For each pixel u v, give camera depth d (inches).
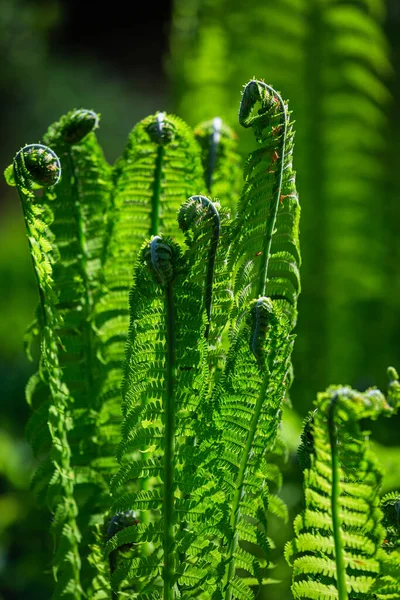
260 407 64.4
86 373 73.3
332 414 61.4
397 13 283.3
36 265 67.1
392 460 109.2
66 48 831.7
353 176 185.5
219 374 66.8
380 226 192.4
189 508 65.1
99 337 73.4
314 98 186.4
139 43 843.4
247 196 65.6
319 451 62.2
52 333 68.0
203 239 64.2
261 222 65.5
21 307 273.1
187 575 65.4
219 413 64.9
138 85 799.1
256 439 64.9
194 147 72.3
